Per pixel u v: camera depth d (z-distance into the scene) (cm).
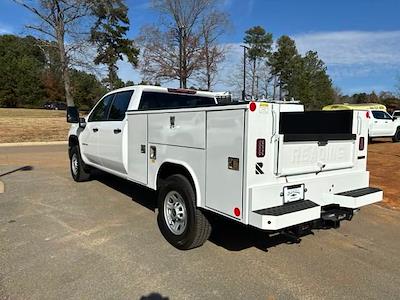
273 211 345
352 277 377
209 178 385
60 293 336
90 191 744
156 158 482
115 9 3434
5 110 5191
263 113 342
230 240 473
